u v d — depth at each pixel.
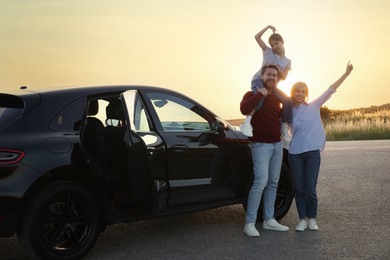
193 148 5.86
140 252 5.41
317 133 6.22
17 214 4.54
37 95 5.02
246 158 6.42
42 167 4.65
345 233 6.12
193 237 5.99
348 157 13.85
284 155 6.79
